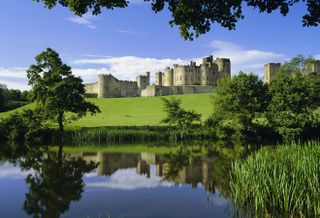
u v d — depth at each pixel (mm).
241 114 54750
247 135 55844
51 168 31297
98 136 54156
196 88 133750
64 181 25969
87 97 130375
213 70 153250
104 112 96062
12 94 141625
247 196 19000
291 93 52750
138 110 97625
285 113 51719
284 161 19406
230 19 15219
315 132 53094
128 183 25047
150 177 27047
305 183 16891
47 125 57594
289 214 16297
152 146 47875
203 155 38438
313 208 16062
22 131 55375
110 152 41719
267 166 19016
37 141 54656
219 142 52812
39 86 54906
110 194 21969
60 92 54750
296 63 60938
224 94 56969
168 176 27203
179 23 15297
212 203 19594
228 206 18797
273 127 54094
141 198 20984
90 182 25516
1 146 48469
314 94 54312
